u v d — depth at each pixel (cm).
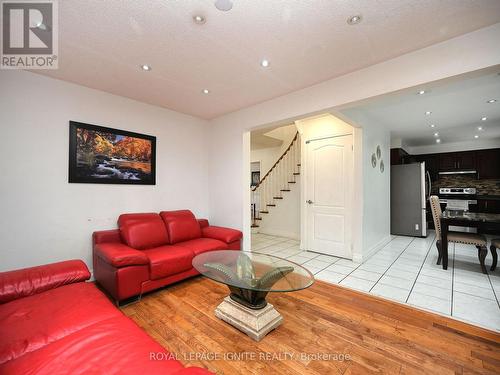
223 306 205
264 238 547
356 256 364
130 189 311
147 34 179
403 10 154
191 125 386
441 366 150
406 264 352
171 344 170
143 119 324
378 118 412
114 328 122
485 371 147
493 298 241
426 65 195
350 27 171
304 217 437
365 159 372
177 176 366
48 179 246
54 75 244
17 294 154
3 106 221
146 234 282
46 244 245
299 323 198
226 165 381
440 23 166
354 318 206
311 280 187
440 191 646
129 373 91
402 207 560
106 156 287
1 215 219
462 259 376
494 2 146
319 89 262
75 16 159
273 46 194
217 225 396
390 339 177
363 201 365
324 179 411
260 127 341
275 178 594
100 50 200
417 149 696
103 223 286
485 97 317
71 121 260
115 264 212
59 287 171
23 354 105
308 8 152
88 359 99
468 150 617
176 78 251
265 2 146
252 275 200
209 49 199
